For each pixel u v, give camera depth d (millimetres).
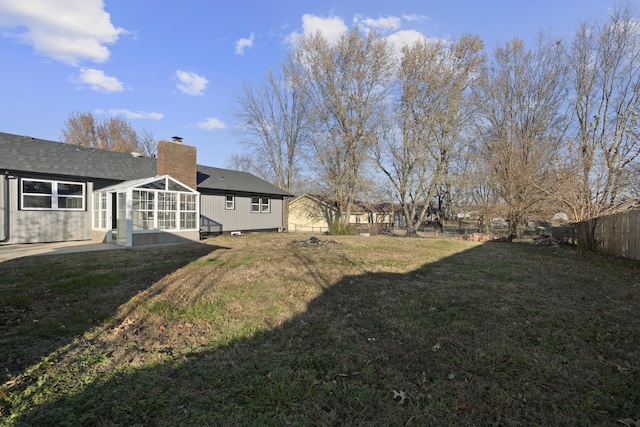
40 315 4332
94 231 13805
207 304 4801
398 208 36719
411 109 24875
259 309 4617
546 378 2762
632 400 2447
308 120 26750
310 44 24328
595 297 5207
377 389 2617
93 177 13953
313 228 34156
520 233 19297
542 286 5957
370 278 6625
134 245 11945
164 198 13164
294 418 2260
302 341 3521
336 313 4426
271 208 23891
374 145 24656
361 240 15625
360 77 23469
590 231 11961
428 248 12406
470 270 7578
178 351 3305
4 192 11805
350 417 2270
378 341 3518
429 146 24766
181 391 2578
